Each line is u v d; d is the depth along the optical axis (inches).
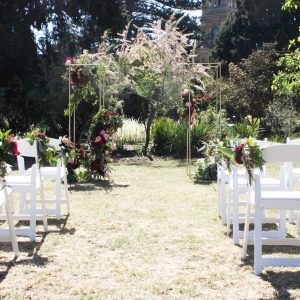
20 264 170.1
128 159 542.3
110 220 236.4
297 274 161.0
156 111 606.9
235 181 195.8
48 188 332.2
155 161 531.2
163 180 379.9
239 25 1192.8
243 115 794.2
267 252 187.2
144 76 569.0
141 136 698.8
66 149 259.8
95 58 568.1
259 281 154.0
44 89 602.2
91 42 698.2
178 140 568.7
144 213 252.8
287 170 239.5
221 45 1227.2
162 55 568.7
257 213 161.2
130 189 332.5
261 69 789.2
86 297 140.9
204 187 343.6
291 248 192.7
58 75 594.6
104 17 709.9
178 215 249.0
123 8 767.7
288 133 672.4
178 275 159.3
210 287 148.9
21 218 210.4
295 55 398.0
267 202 161.2
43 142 209.5
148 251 185.3
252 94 783.7
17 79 597.9
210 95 609.3
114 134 414.9
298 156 159.8
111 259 175.8
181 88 569.6
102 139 365.7
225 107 801.6
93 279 155.8
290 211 238.4
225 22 1252.5
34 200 200.8
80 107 553.0
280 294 143.2
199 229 220.2
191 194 313.0
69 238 203.8
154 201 287.7
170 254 181.9
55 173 243.0
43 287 148.9
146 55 571.2
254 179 162.6
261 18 1152.2
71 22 693.9
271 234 198.4
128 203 280.4
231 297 140.8
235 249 188.7
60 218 238.5
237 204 195.5
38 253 183.0
